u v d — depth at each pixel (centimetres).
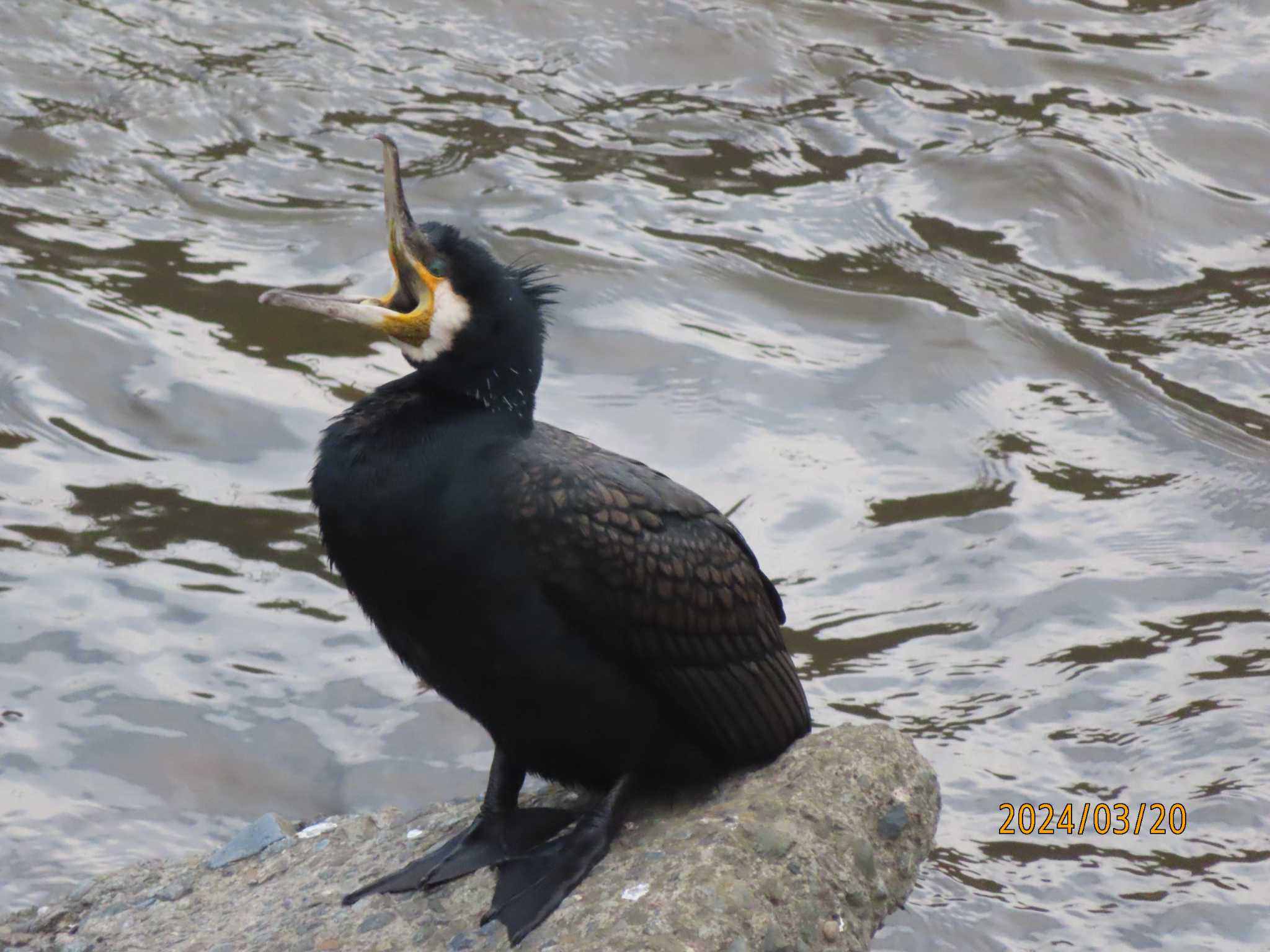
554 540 728
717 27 1791
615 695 762
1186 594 1170
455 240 755
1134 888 916
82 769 1003
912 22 1831
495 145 1616
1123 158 1636
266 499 1228
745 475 1273
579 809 840
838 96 1717
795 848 768
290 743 1032
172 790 995
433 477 720
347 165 1583
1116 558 1205
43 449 1258
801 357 1406
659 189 1578
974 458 1306
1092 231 1559
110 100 1647
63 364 1338
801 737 860
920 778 852
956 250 1533
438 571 723
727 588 786
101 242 1475
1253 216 1579
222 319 1398
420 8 1805
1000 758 1019
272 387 1327
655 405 1343
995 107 1709
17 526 1181
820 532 1223
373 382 1345
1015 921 881
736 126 1669
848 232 1543
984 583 1179
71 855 938
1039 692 1077
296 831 882
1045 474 1292
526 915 732
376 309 748
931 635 1130
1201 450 1321
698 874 741
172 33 1744
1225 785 996
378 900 773
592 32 1778
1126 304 1491
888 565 1194
